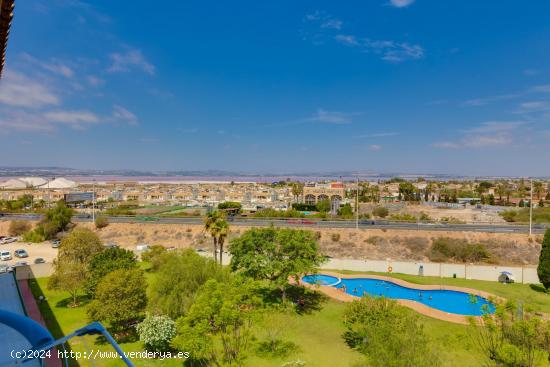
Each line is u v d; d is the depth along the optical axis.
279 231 39.19
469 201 160.75
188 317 22.36
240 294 23.50
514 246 61.66
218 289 22.77
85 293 39.34
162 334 24.80
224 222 42.75
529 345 20.30
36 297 38.59
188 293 28.84
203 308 22.33
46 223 79.19
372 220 85.00
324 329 30.41
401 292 43.91
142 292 29.95
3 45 8.34
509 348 20.17
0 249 69.31
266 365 24.09
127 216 94.44
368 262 51.84
